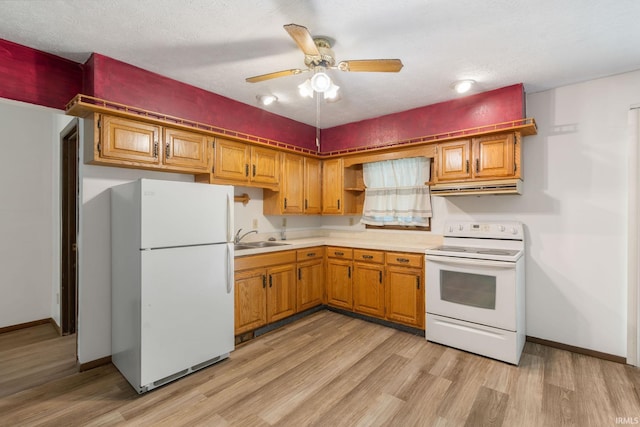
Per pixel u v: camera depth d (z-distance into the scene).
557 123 2.81
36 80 2.21
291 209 3.75
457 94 3.00
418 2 1.68
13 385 2.20
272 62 2.41
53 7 1.72
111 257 2.52
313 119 3.86
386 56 2.28
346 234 4.30
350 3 1.69
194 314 2.35
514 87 2.77
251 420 1.83
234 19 1.85
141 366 2.07
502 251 2.85
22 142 3.36
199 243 2.39
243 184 3.19
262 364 2.51
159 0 1.67
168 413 1.89
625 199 2.52
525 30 1.95
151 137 2.46
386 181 3.78
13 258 3.29
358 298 3.53
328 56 2.00
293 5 1.71
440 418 1.85
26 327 3.34
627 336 2.50
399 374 2.35
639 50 2.18
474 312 2.67
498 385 2.19
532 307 2.92
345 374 2.35
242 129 3.27
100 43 2.12
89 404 1.98
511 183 2.68
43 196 3.48
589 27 1.91
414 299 3.10
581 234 2.70
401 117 3.53
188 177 3.04
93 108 2.13
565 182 2.77
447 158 3.06
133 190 2.18
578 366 2.47
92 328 2.45
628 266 2.49
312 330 3.23
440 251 2.89
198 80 2.72
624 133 2.53
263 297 3.11
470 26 1.91
